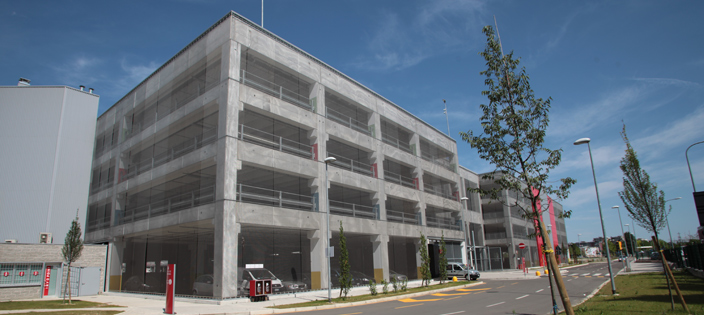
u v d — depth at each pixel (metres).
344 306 19.05
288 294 23.64
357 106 33.69
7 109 34.97
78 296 26.42
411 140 40.31
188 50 27.05
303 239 26.62
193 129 26.12
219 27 24.88
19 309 17.83
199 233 24.75
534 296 20.44
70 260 22.31
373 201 32.81
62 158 35.38
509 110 11.25
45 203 33.91
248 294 21.73
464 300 19.73
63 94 36.34
